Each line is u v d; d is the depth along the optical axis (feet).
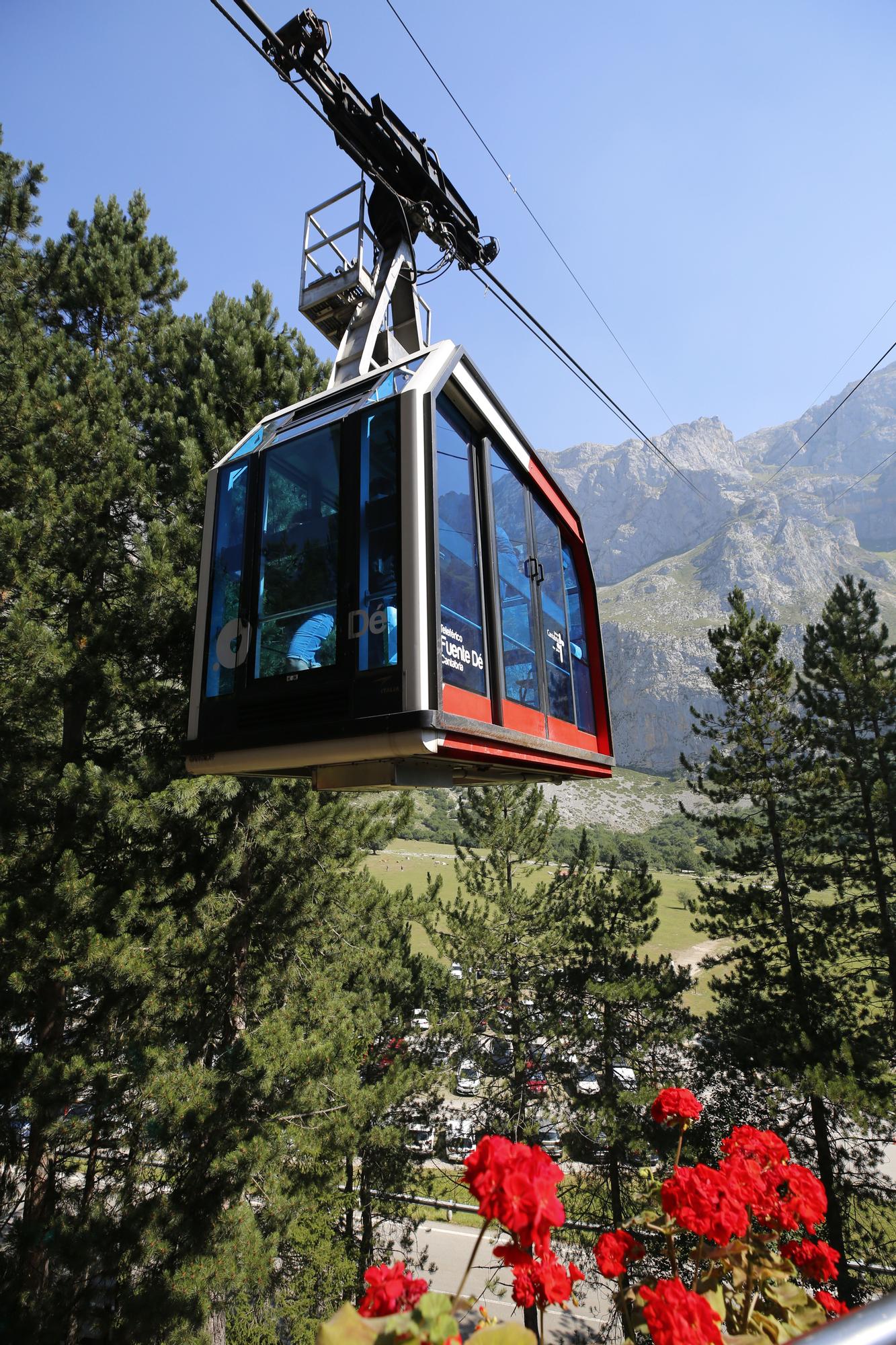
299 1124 30.78
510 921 66.39
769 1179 8.56
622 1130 52.70
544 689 18.47
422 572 13.35
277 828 33.94
